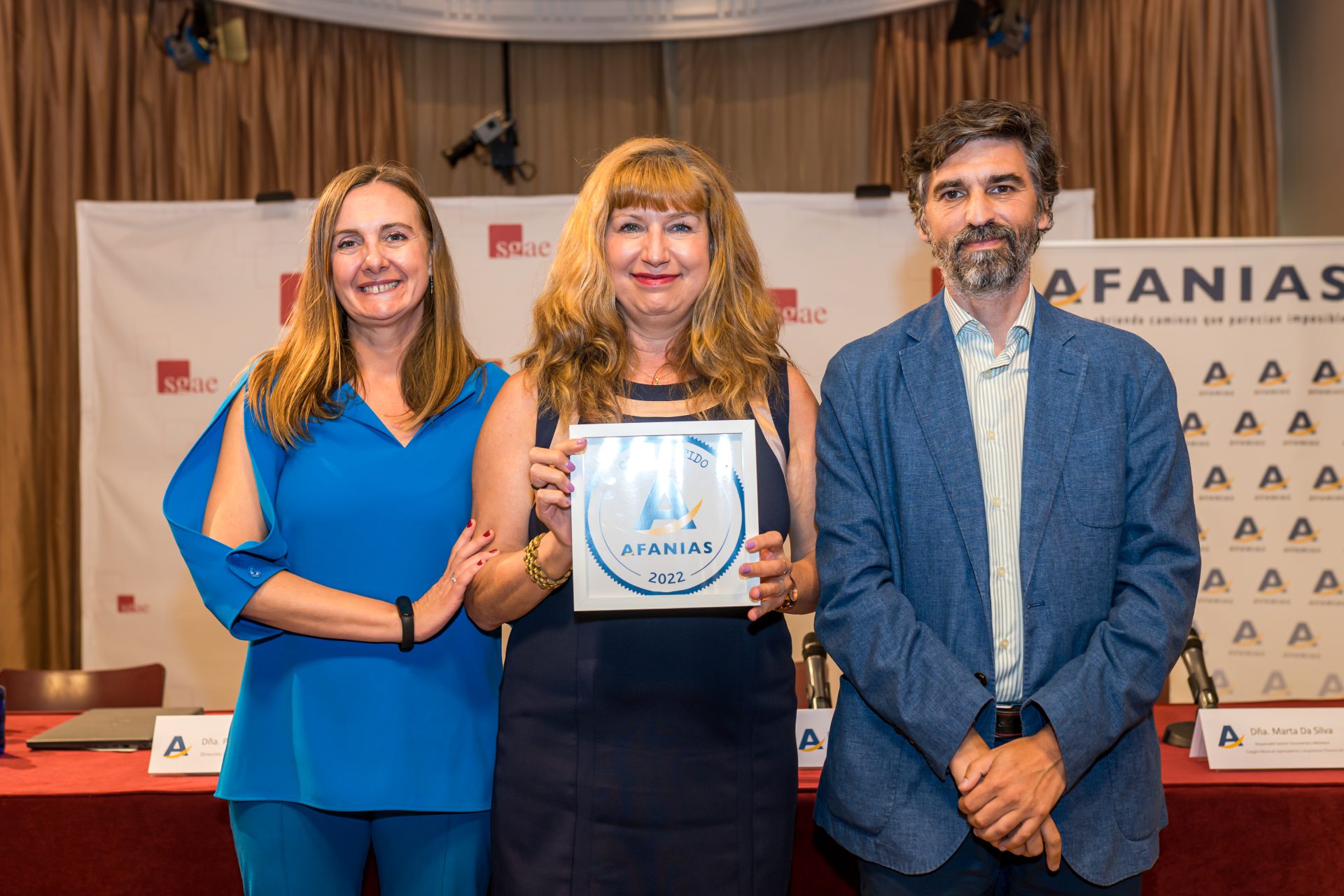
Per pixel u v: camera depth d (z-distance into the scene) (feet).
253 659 5.53
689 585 4.84
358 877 5.48
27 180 14.39
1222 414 12.17
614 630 5.09
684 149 5.48
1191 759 6.54
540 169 17.12
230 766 5.44
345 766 5.29
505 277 13.02
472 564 5.26
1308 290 12.03
